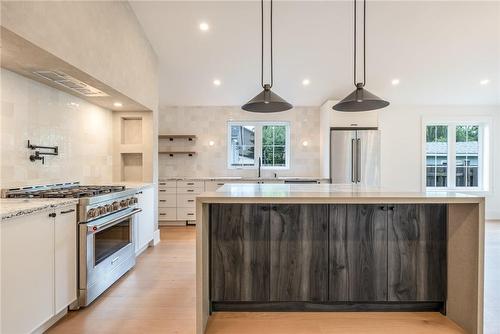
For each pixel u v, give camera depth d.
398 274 2.35
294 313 2.36
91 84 2.89
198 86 5.26
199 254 2.00
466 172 6.04
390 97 5.60
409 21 3.69
